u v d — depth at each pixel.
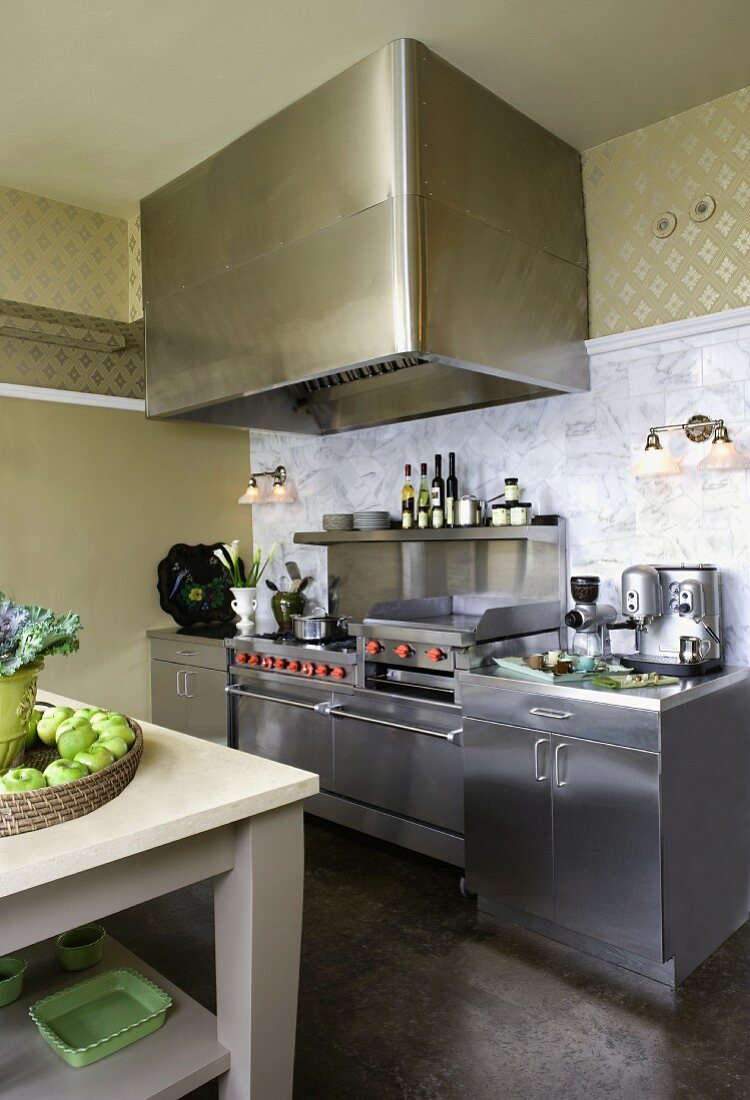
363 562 4.73
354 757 3.83
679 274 3.37
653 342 3.42
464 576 4.19
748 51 2.92
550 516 3.69
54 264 4.14
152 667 5.01
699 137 3.30
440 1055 2.24
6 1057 1.75
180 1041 1.82
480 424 4.12
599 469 3.63
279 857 1.79
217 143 3.59
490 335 3.14
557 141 3.55
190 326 3.89
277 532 5.40
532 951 2.82
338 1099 2.07
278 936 1.79
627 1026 2.38
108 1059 1.75
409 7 2.66
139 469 5.02
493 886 3.06
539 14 2.70
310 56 2.95
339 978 2.64
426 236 2.88
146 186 4.01
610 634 3.53
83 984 1.99
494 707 3.03
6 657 1.70
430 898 3.26
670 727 2.58
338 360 3.11
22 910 1.44
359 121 3.00
